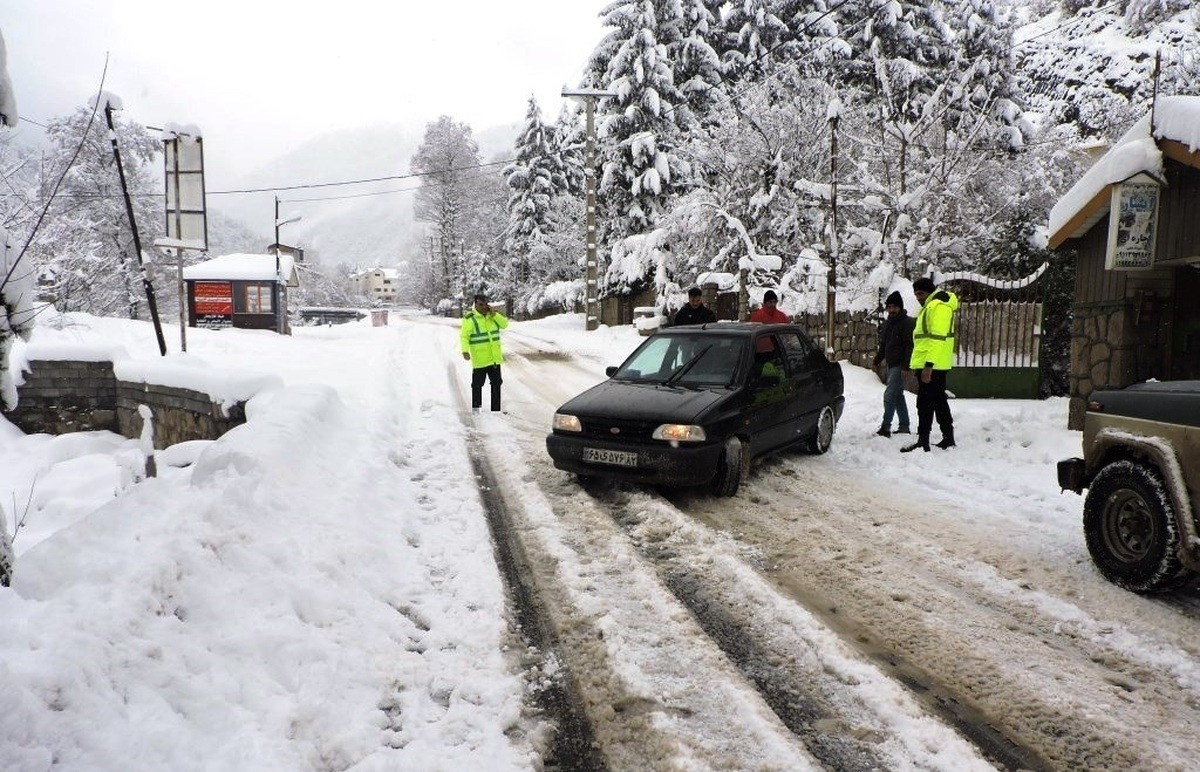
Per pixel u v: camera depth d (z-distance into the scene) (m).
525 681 3.05
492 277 56.31
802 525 5.20
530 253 41.97
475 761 2.47
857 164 16.08
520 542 4.76
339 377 12.84
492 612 3.66
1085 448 4.43
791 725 2.73
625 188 28.52
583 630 3.52
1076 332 8.88
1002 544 4.81
